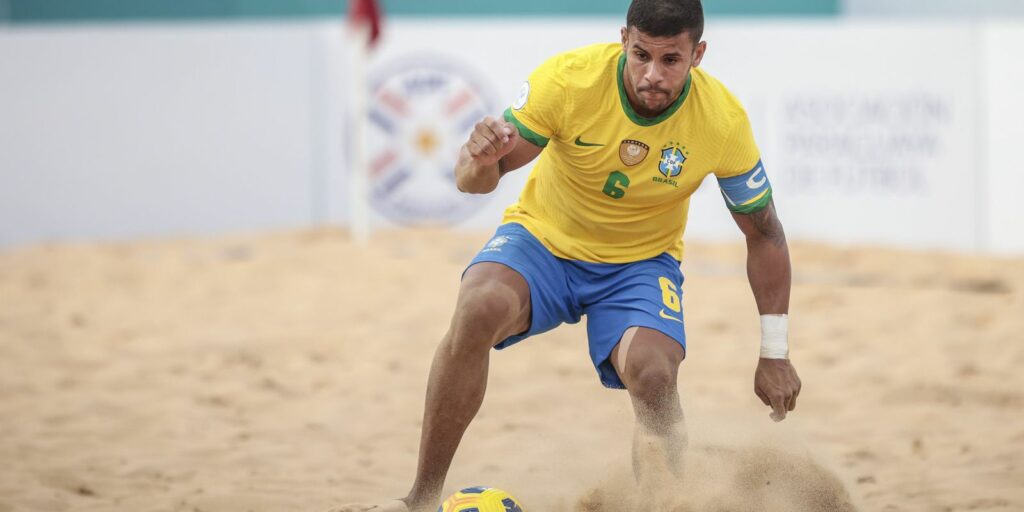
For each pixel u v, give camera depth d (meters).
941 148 45.72
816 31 45.69
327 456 19.95
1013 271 40.47
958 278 38.88
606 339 14.41
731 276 38.38
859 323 31.84
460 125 45.31
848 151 45.66
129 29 45.66
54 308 33.72
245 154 46.22
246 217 46.25
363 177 42.25
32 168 45.59
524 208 15.07
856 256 42.88
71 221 45.78
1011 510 16.23
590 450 18.78
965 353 28.23
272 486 17.84
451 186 45.34
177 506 16.69
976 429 21.66
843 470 17.25
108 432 21.47
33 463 19.17
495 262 14.31
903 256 43.03
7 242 45.56
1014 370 26.33
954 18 61.00
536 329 14.58
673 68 12.85
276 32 46.12
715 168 13.98
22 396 24.42
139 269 39.12
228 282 36.84
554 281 14.52
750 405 23.66
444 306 33.12
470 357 13.84
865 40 45.59
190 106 45.97
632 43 12.89
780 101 45.69
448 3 64.25
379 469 19.05
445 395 13.97
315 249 41.28
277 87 46.19
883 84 45.62
